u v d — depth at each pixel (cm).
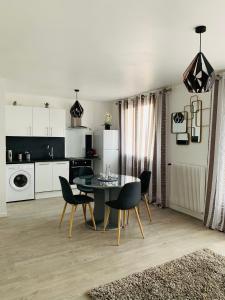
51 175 593
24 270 270
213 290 234
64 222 423
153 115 545
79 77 439
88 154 671
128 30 248
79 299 222
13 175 544
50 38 270
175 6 202
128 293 228
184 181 475
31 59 340
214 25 235
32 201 558
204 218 417
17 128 564
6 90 554
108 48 298
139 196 359
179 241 351
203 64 217
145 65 366
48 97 634
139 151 590
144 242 346
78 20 228
